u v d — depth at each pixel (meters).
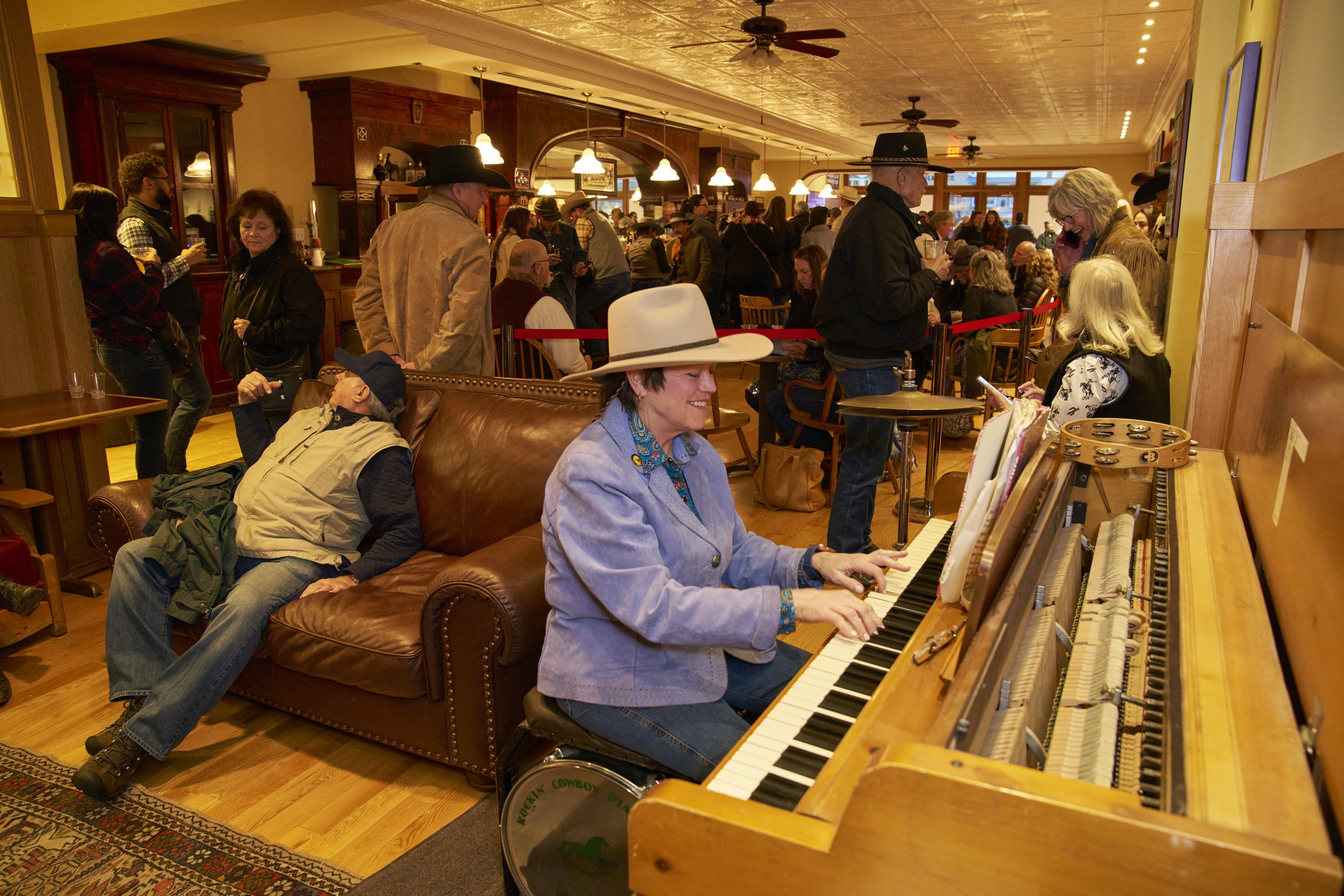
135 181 4.57
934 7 6.61
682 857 0.90
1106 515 1.69
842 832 0.79
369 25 6.19
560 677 1.51
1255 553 1.38
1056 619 1.23
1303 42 1.79
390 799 2.14
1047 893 0.72
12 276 3.46
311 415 2.55
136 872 1.87
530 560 2.03
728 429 4.55
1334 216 1.17
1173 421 3.27
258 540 2.37
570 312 5.84
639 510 1.45
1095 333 2.29
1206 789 0.72
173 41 6.38
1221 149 2.69
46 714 2.52
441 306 3.10
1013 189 18.98
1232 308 2.12
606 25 7.34
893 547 3.63
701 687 1.52
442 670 2.05
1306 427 1.11
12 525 2.99
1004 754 0.88
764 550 1.71
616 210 12.25
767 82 10.17
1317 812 0.69
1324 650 0.86
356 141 7.80
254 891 1.81
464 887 1.82
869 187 3.21
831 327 3.27
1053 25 7.18
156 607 2.31
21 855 1.92
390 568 2.39
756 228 7.81
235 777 2.23
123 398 3.48
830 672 1.37
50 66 6.07
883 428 3.31
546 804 1.55
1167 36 7.51
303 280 3.92
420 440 2.68
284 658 2.22
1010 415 1.35
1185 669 0.91
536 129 9.52
